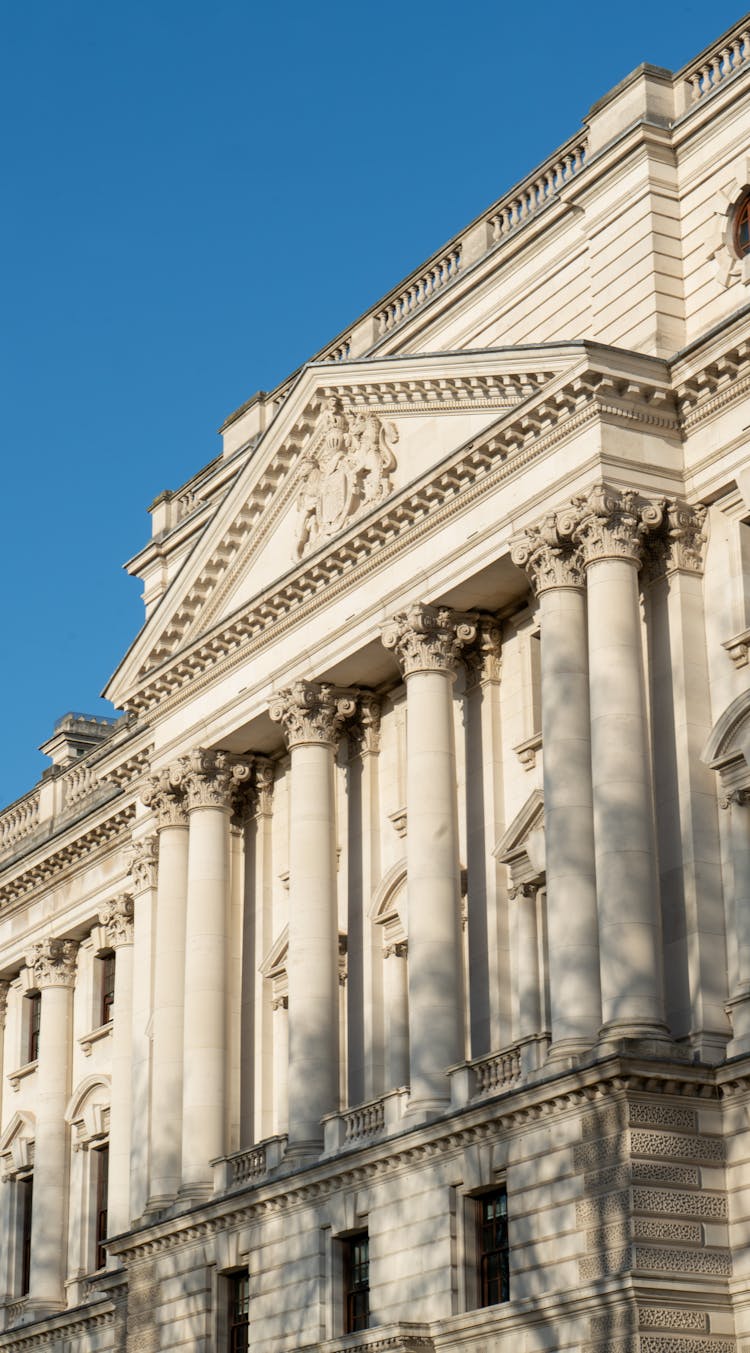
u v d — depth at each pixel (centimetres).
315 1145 5234
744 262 4762
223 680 5928
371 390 5366
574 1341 4209
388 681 5641
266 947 5969
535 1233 4381
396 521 5216
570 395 4703
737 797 4475
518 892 5056
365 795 5650
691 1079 4247
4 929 7850
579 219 5234
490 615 5262
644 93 5044
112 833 7150
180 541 6794
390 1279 4791
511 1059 4644
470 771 5288
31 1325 6988
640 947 4347
